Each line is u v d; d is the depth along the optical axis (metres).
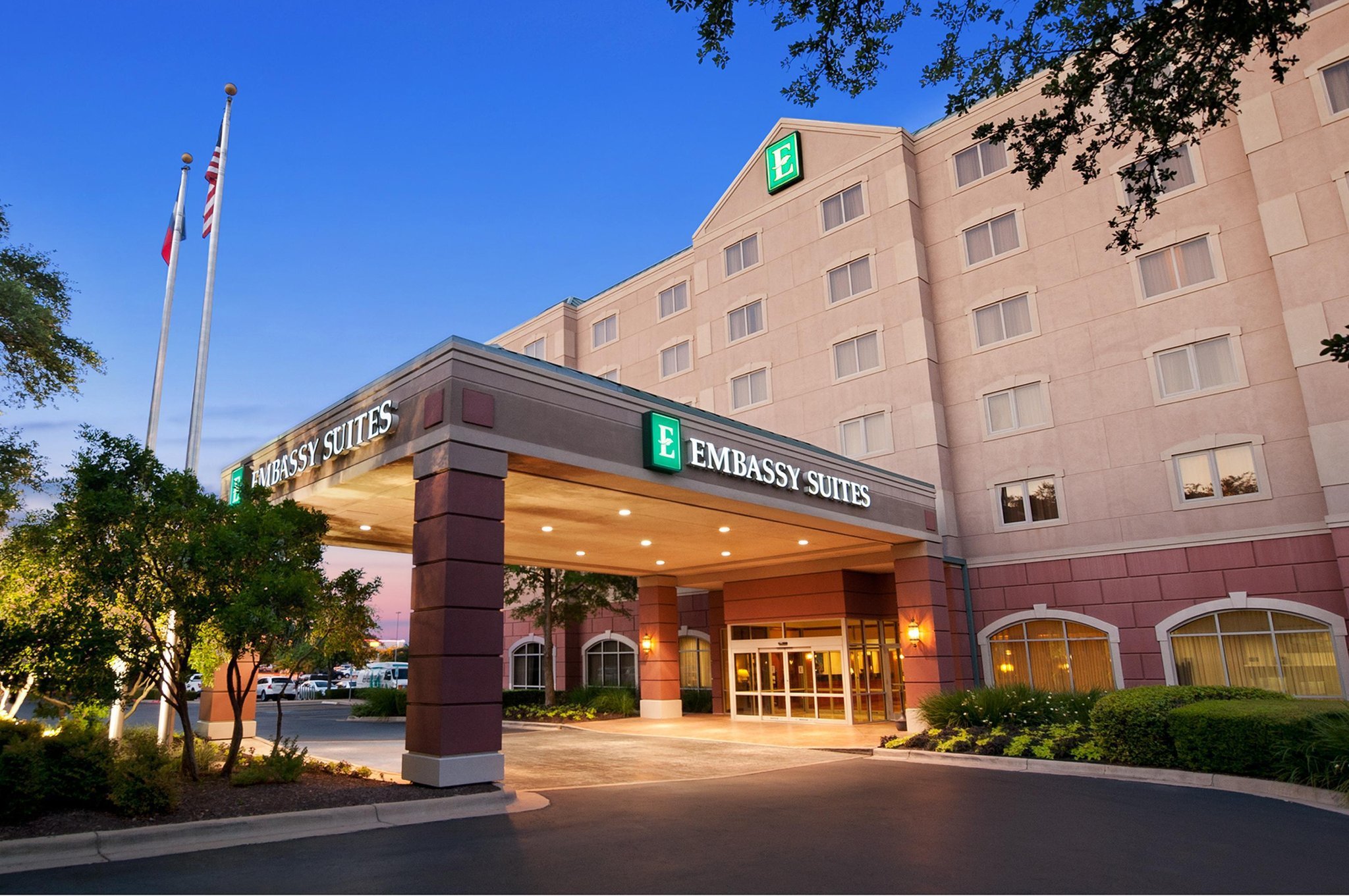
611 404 14.62
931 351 25.33
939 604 22.48
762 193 30.91
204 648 12.48
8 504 13.89
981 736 17.19
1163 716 14.14
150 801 9.30
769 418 28.97
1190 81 9.50
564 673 35.53
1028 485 23.45
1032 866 7.77
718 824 9.88
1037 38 9.78
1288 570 19.05
